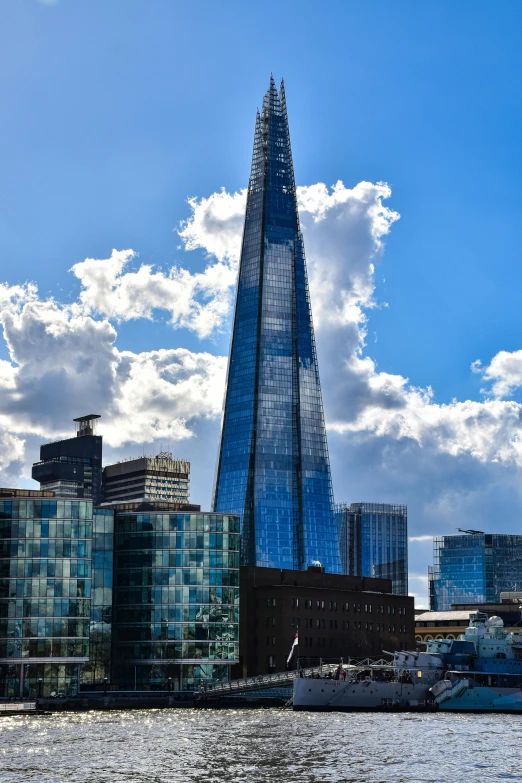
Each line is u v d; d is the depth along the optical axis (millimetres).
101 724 191750
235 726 185875
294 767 135500
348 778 127750
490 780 127062
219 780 126062
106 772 131750
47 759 142375
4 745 157500
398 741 161625
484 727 185500
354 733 173125
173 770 133250
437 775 130375
